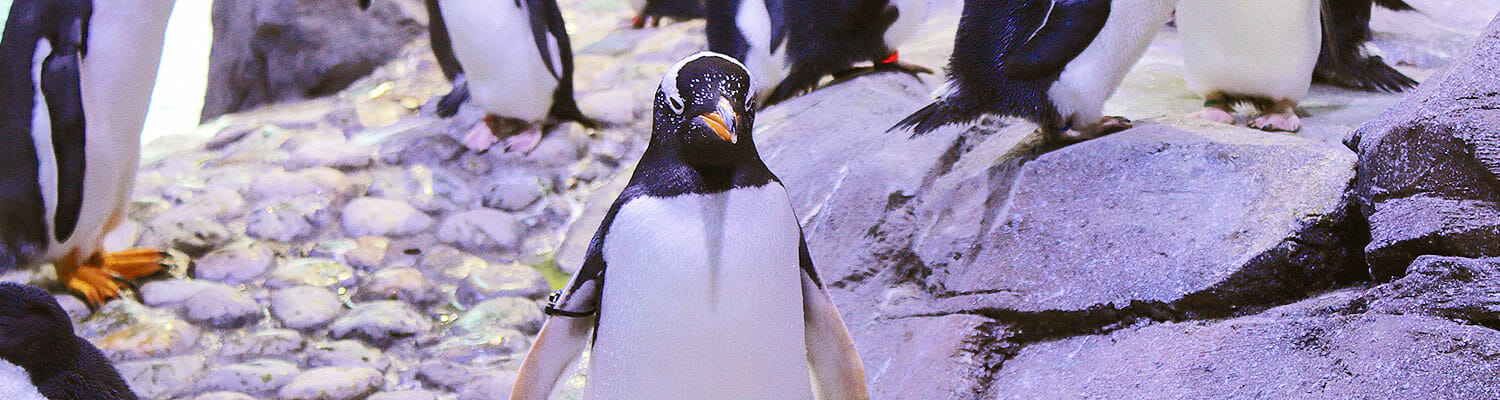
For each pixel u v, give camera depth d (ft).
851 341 8.76
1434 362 8.66
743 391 8.36
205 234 18.08
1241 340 10.02
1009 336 12.01
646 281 8.02
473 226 18.53
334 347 14.75
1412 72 19.06
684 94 7.86
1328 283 11.32
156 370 14.01
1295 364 9.44
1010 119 16.11
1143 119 14.98
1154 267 11.57
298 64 28.71
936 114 14.14
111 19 14.64
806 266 8.80
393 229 18.79
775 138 17.72
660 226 7.97
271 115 25.84
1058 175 13.37
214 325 15.55
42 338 8.73
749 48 20.42
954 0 28.37
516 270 17.07
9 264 15.83
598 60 26.71
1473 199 9.87
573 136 21.43
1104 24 12.89
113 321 15.33
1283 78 14.48
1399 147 10.44
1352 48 16.93
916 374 11.68
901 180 14.82
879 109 18.08
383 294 16.29
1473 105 10.11
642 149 21.66
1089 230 12.42
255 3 29.17
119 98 15.19
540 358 8.58
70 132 14.74
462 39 20.45
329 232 18.93
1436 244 9.71
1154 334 10.88
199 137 24.73
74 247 15.87
